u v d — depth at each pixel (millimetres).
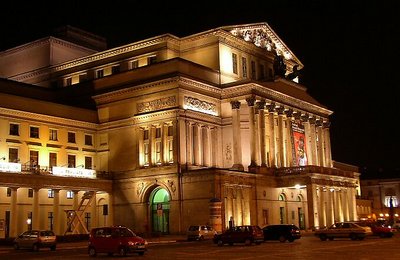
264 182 83812
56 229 75500
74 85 95125
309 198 83312
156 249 50250
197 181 76000
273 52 103062
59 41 107125
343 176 92625
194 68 84000
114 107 88062
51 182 75000
